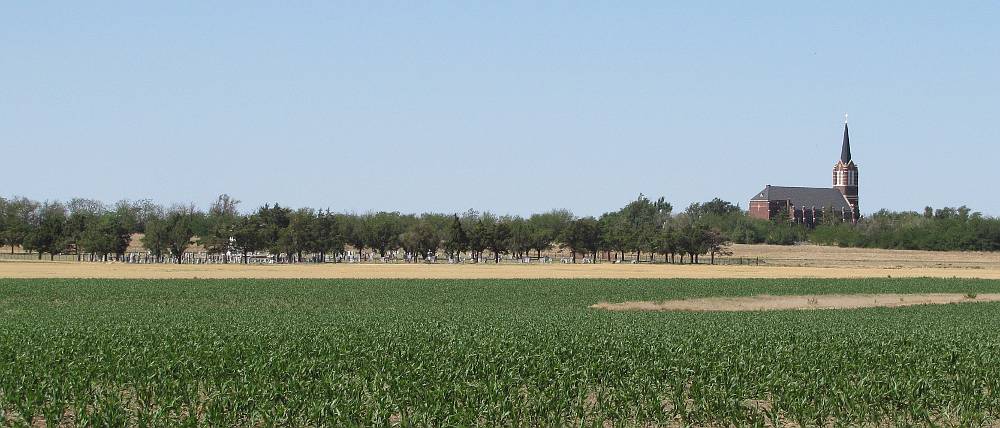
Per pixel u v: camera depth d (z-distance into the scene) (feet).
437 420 87.97
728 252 637.71
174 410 91.81
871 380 104.22
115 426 85.61
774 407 93.25
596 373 111.96
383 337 148.77
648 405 92.99
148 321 184.85
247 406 90.99
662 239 613.11
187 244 592.19
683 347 134.72
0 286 312.50
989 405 96.73
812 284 354.13
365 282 350.43
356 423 86.58
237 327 168.45
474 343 139.85
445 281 360.89
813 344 140.77
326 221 620.08
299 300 273.33
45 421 90.38
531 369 113.91
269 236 601.62
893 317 217.56
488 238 629.92
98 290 299.79
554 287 331.36
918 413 92.07
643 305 269.85
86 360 118.01
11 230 638.12
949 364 122.31
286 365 113.50
